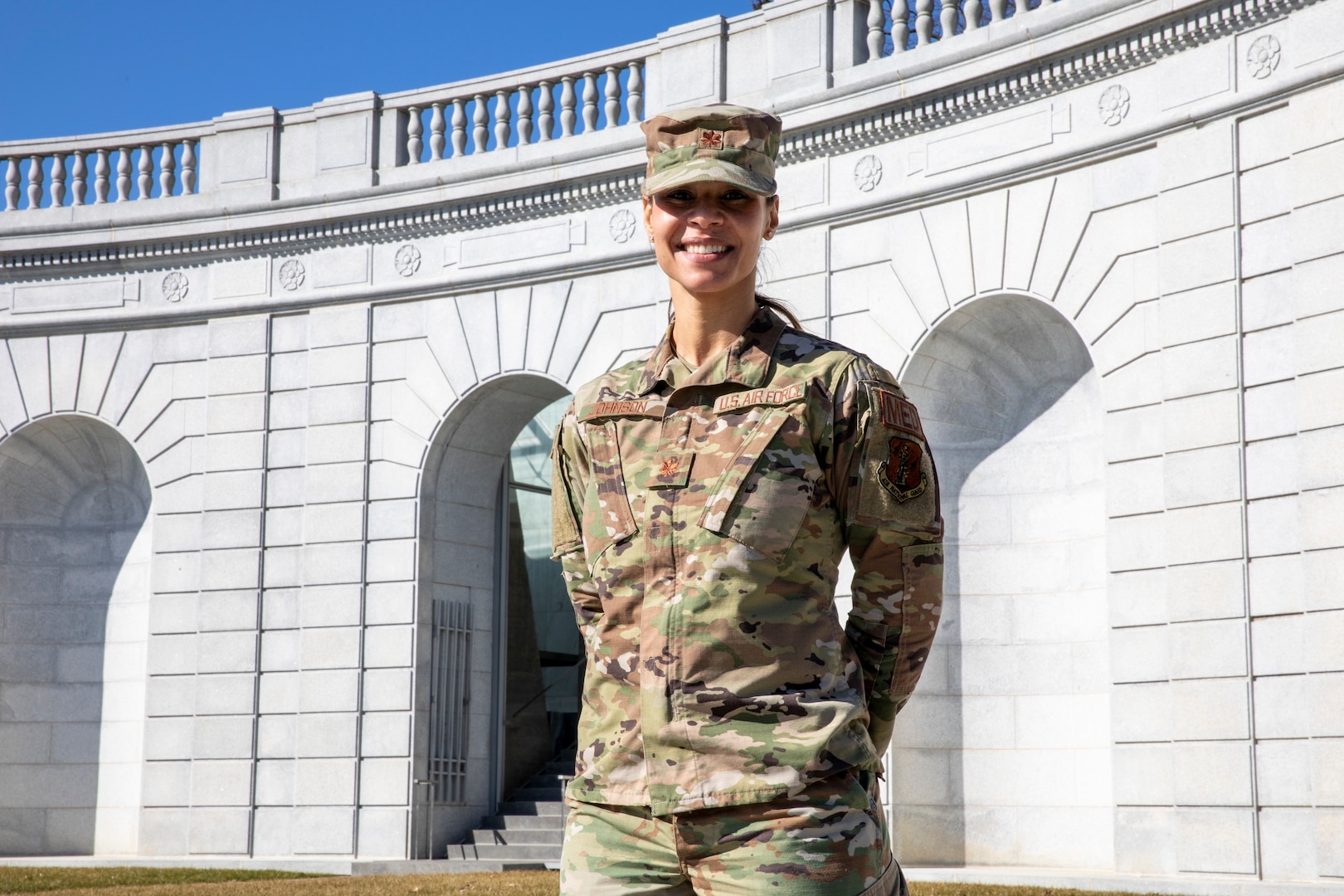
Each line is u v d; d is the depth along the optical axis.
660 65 18.77
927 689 16.56
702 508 2.88
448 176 19.72
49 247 21.34
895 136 16.91
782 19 17.86
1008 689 16.30
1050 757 15.91
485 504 20.64
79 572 22.12
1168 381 14.61
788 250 17.58
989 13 17.05
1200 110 14.55
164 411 21.08
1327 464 13.15
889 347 16.78
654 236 3.13
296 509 20.20
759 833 2.74
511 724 20.97
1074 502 16.20
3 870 17.30
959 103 16.33
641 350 18.47
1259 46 14.16
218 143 21.09
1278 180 13.97
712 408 2.99
